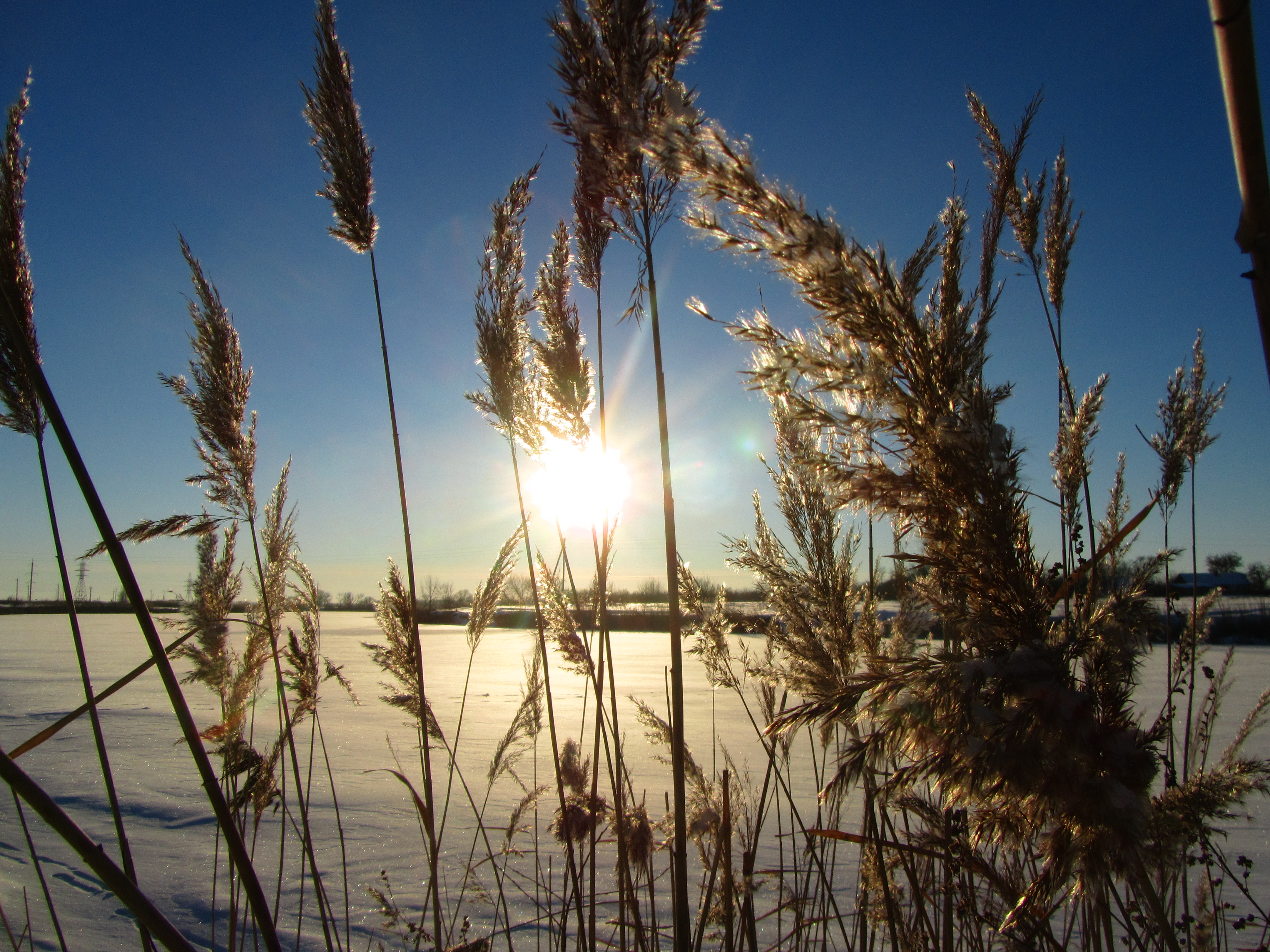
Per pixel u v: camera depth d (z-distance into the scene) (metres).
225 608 3.47
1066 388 2.50
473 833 6.07
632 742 8.98
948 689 1.04
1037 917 1.33
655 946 2.84
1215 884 2.46
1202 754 2.82
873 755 1.10
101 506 1.23
